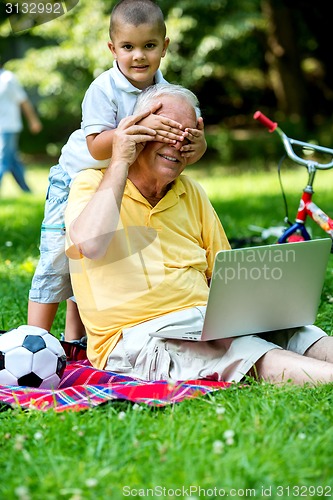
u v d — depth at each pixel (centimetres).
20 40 3850
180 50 3064
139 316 688
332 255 1220
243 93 3844
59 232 769
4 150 2266
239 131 3738
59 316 932
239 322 659
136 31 755
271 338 709
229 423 535
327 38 3538
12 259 1319
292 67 3450
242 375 645
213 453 489
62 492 456
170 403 588
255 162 3198
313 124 3469
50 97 3775
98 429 539
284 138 904
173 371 668
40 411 576
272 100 3884
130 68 762
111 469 484
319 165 882
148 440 524
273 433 518
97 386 630
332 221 875
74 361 767
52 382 668
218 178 2819
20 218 1850
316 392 604
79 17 2909
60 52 3064
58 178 775
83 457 504
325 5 3278
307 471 475
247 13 2922
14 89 2255
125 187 693
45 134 4288
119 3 779
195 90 3809
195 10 2886
